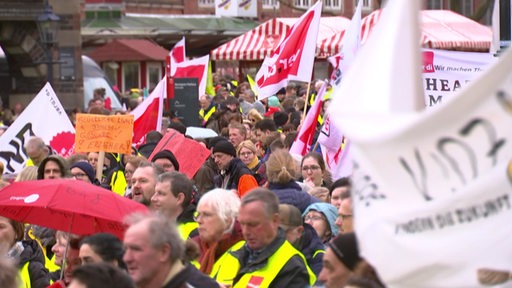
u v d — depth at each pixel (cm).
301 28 2867
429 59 2442
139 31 8962
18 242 1708
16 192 1596
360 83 899
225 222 1491
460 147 848
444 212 857
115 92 7256
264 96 2922
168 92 4025
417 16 909
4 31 6544
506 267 855
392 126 855
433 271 867
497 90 834
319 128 2986
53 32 5606
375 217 876
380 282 1102
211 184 2327
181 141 2317
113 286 1017
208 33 9162
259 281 1403
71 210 1560
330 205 1664
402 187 865
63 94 6819
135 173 1805
